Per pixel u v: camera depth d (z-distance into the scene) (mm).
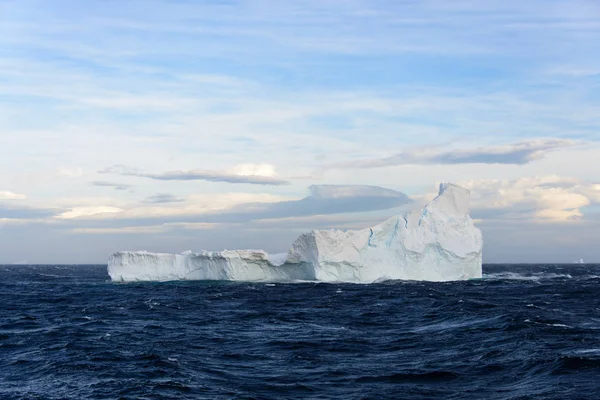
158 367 23141
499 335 28281
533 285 65812
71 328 33344
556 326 30172
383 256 69750
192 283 71750
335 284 66375
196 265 73625
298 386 20453
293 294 56250
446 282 68125
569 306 43531
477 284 65750
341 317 38219
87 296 57062
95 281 85938
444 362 23562
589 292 56781
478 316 34969
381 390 19828
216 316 39719
